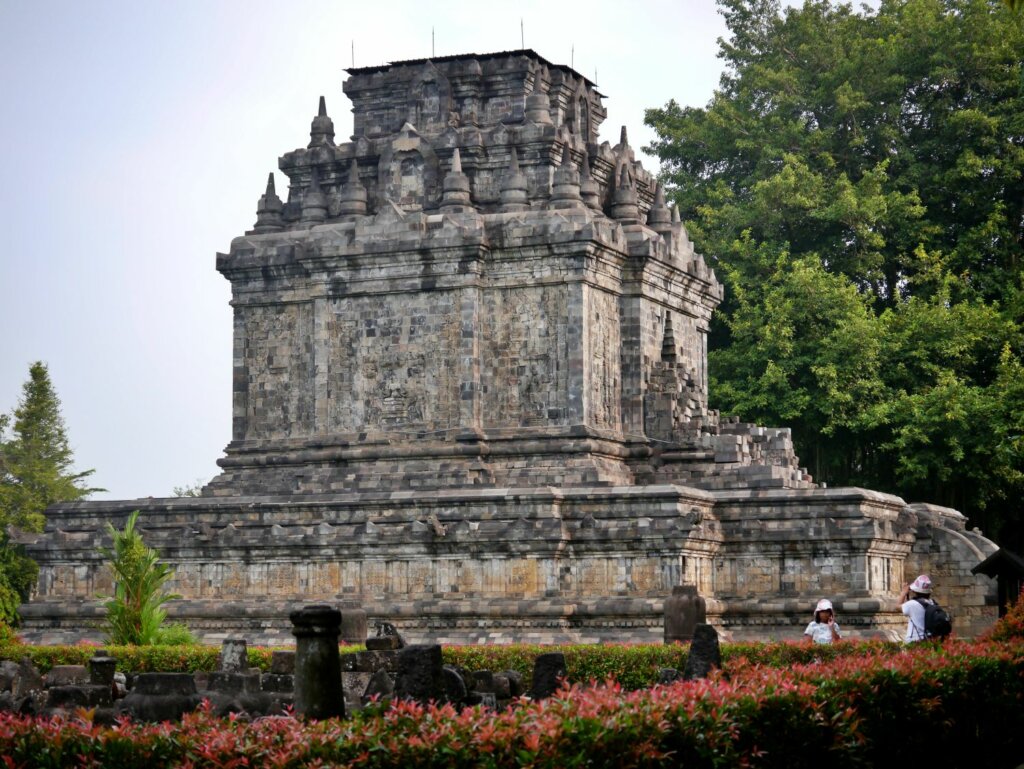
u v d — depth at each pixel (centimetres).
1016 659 3500
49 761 2116
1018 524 9856
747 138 10638
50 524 7550
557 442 7194
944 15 10788
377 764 2123
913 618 4403
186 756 2131
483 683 3778
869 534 6606
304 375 7719
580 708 2309
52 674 4209
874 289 10562
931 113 10556
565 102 8056
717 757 2370
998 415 8931
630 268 7594
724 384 9581
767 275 10038
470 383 7300
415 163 7712
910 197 10075
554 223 7262
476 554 6731
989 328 9438
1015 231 10475
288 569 7025
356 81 8100
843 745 2666
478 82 7881
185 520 7312
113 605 5962
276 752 2133
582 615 6494
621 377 7569
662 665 4875
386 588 6869
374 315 7531
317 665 2627
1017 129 10075
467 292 7338
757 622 6662
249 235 7938
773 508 6831
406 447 7362
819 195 10088
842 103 10250
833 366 9219
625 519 6612
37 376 10738
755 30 11269
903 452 9138
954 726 3175
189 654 5366
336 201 8012
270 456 7700
